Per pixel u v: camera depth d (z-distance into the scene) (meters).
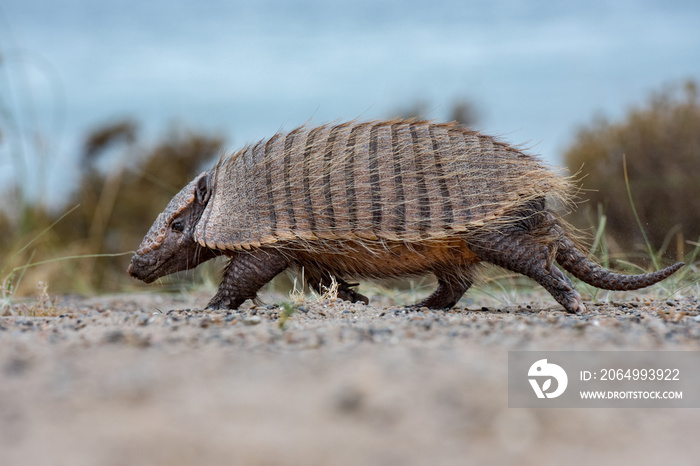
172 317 5.30
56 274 11.88
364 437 2.72
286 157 6.27
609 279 6.38
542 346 3.99
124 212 15.16
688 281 8.38
